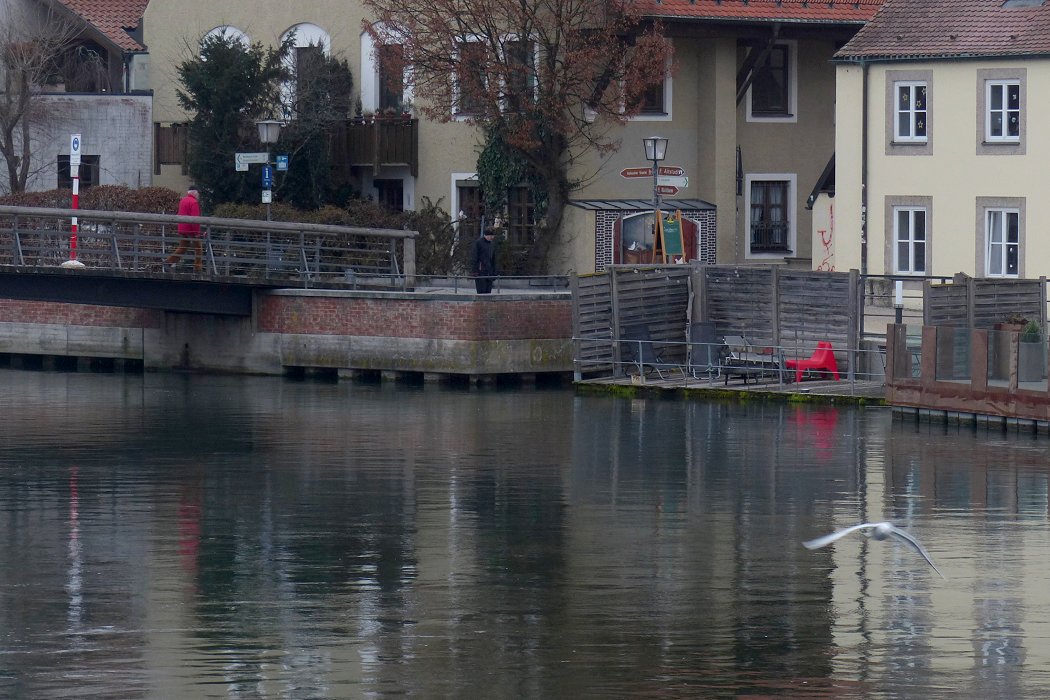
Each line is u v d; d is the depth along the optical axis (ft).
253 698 74.95
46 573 97.66
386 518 114.01
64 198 228.43
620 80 224.53
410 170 238.07
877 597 92.27
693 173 238.27
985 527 110.52
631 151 233.96
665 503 119.34
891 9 221.05
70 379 198.29
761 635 84.89
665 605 90.58
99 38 265.54
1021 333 155.43
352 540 107.04
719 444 145.28
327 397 179.32
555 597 92.27
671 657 81.15
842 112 219.61
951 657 81.20
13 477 130.11
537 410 167.94
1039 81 204.54
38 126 255.29
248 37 250.57
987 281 171.63
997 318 172.65
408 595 92.73
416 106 234.79
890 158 216.13
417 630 85.66
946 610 89.61
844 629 86.02
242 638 84.02
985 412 152.35
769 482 127.13
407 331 191.83
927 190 213.46
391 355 192.95
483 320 188.75
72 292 191.11
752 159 241.14
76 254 202.80
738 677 78.07
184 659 80.53
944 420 155.74
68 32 265.13
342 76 242.58
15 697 74.84
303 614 88.53
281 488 125.29
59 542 106.22
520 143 222.69
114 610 89.30
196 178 235.40
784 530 109.91
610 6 221.87
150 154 257.34
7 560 100.94
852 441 146.10
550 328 192.44
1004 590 93.81
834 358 176.76
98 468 134.51
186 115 251.80
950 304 168.55
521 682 77.20
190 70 235.20
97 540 106.83
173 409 170.09
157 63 257.75
